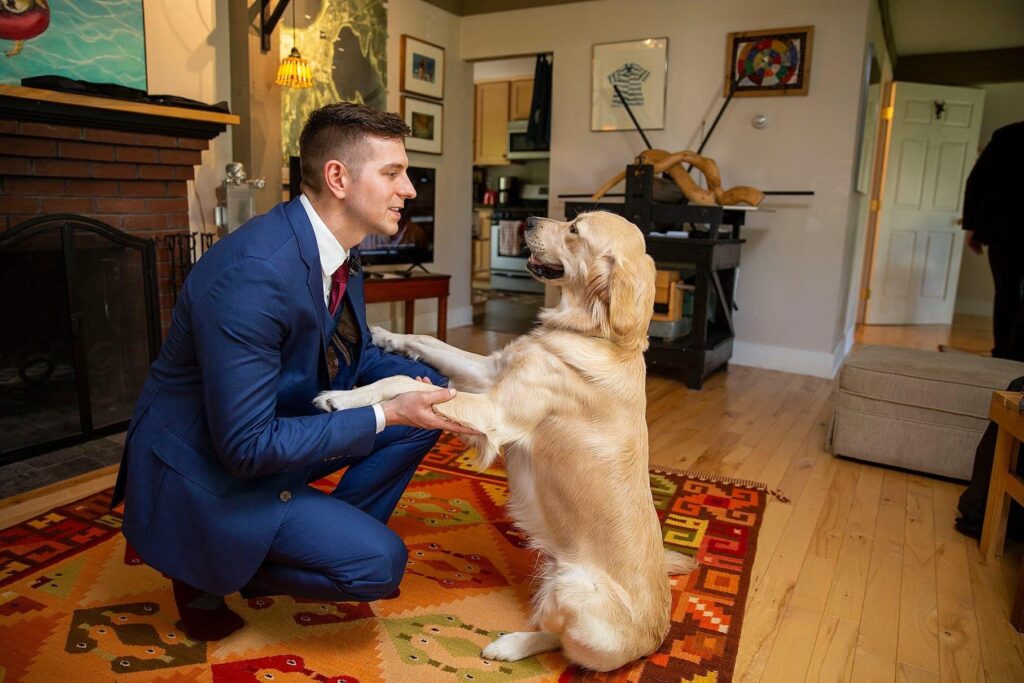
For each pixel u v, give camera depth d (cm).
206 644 164
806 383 458
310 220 143
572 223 175
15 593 181
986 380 282
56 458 271
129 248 299
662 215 424
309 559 146
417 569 204
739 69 479
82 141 271
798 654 174
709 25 487
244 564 142
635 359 170
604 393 162
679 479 283
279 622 175
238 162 392
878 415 301
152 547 146
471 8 572
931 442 291
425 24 534
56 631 166
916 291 685
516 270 858
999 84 728
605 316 164
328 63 445
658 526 170
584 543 162
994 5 541
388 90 505
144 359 313
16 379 262
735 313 507
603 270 164
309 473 166
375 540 148
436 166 564
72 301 273
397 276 451
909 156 652
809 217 473
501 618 182
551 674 161
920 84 638
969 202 441
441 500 254
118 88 276
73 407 282
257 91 386
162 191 316
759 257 493
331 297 155
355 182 138
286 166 423
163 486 142
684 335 472
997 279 436
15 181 260
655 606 162
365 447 145
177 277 323
